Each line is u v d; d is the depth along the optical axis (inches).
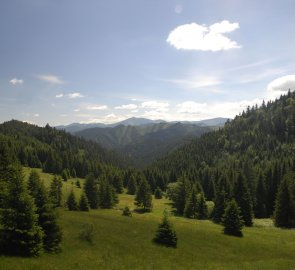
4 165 2010.3
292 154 7514.8
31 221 1220.5
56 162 6919.3
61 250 1396.4
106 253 1492.4
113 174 6525.6
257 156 7854.3
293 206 3073.3
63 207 3533.5
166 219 1861.5
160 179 6717.5
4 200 1235.2
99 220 2180.1
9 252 1190.9
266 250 1980.8
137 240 1800.0
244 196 3149.6
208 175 5949.8
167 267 1409.9
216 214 3248.0
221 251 1849.2
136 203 4306.1
